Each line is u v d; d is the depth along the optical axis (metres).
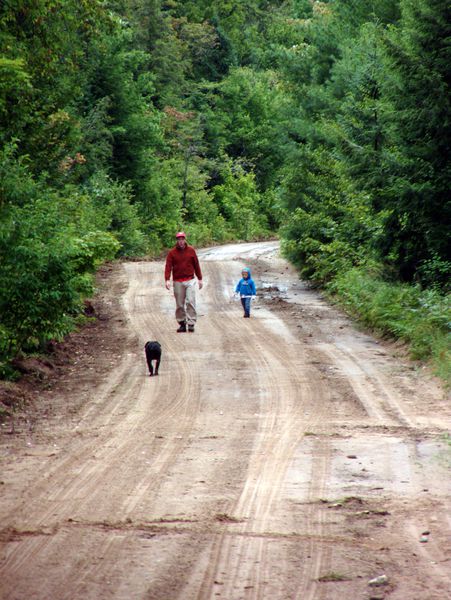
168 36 163.88
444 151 42.12
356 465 17.38
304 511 14.21
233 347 35.69
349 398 25.56
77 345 36.12
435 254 43.19
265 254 94.81
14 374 27.39
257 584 10.95
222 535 12.94
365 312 44.41
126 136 113.19
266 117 195.38
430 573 11.29
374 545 12.45
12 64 31.69
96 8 47.22
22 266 26.98
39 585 10.91
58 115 50.75
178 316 40.28
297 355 33.81
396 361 32.84
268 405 24.44
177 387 27.33
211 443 19.61
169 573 11.33
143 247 103.94
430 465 17.31
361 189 50.50
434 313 36.34
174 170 142.50
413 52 42.62
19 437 20.30
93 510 14.29
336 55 113.12
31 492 15.42
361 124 54.81
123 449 18.97
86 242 38.88
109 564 11.67
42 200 30.61
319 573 11.31
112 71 108.50
